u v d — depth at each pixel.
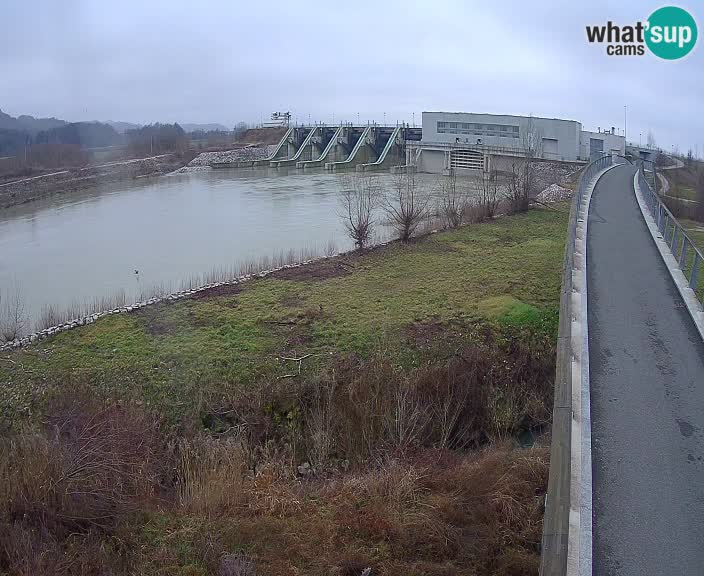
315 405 13.91
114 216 48.31
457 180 65.19
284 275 23.70
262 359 16.09
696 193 41.19
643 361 11.34
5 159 80.94
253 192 62.47
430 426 13.34
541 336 17.12
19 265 31.94
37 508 9.42
